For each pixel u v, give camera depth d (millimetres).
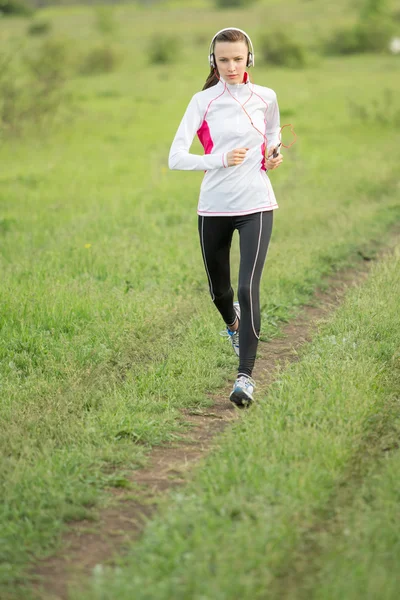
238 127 7875
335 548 5207
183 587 4828
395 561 5043
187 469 6621
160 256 13219
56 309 10422
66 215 17062
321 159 23500
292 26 80500
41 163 24562
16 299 10680
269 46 59969
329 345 9109
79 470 6547
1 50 42438
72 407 7703
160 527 5504
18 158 25688
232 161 7562
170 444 7219
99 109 37562
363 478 6121
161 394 8242
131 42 83250
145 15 121625
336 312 10594
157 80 51875
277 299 11297
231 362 9195
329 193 18625
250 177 7984
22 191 19953
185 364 8906
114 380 8461
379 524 5414
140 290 11633
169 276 12242
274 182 20547
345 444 6602
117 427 7383
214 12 119062
